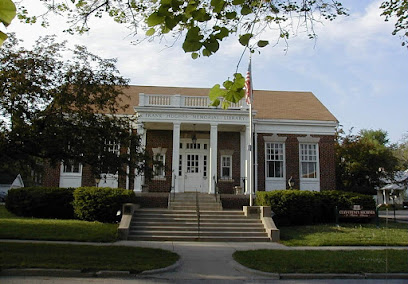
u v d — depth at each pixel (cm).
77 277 923
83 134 1284
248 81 2094
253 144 2525
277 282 925
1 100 1209
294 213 2000
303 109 2812
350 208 2103
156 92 2891
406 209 3953
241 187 2334
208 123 2317
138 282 888
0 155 1228
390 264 1095
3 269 928
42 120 1254
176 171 2244
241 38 469
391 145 5206
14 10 264
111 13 1007
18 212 2014
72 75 1307
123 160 1359
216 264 1111
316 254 1250
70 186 2362
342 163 3659
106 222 1858
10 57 1248
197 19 448
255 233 1691
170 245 1462
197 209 1944
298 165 2556
